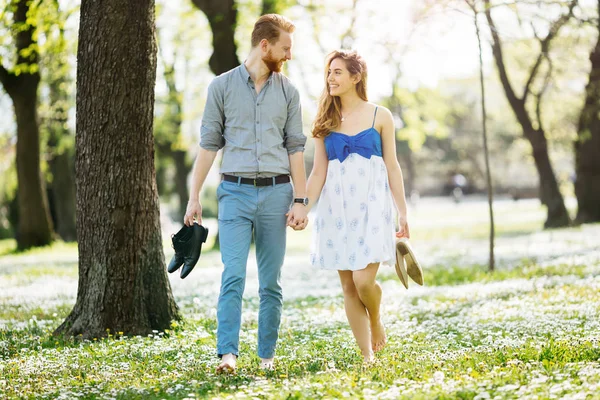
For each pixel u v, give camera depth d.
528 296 9.69
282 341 6.88
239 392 4.29
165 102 31.14
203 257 21.27
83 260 7.45
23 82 22.73
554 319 7.49
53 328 7.89
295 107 5.51
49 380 5.20
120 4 7.12
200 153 5.44
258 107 5.36
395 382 4.44
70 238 32.25
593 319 7.32
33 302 10.75
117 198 7.31
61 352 6.38
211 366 5.43
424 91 23.91
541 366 4.88
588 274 11.74
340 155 5.52
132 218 7.37
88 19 7.19
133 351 6.26
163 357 6.03
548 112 33.72
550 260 14.62
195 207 5.41
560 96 31.39
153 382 4.99
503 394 4.02
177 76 31.02
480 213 48.81
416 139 24.25
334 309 9.52
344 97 5.61
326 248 5.54
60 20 13.60
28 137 23.78
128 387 4.79
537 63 25.39
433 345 6.34
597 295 9.13
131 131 7.30
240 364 5.57
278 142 5.43
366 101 5.66
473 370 4.89
